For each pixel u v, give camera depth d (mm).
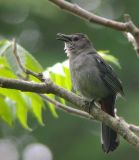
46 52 17422
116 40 17359
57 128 16500
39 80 7258
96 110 6855
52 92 6691
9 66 7414
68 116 16406
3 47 7266
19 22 17672
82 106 6844
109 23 6238
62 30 17766
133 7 18219
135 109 15953
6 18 17484
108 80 8859
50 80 6664
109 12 18453
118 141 7664
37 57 17078
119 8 18406
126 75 17047
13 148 17516
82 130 16375
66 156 16391
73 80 8961
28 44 17781
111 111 8641
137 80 17047
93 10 18531
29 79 7516
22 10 17125
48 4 16891
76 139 16359
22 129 17203
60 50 17641
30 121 16625
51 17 17500
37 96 7637
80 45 9289
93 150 15922
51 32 17844
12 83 6559
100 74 8836
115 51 17266
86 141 16156
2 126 17469
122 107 16078
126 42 17219
